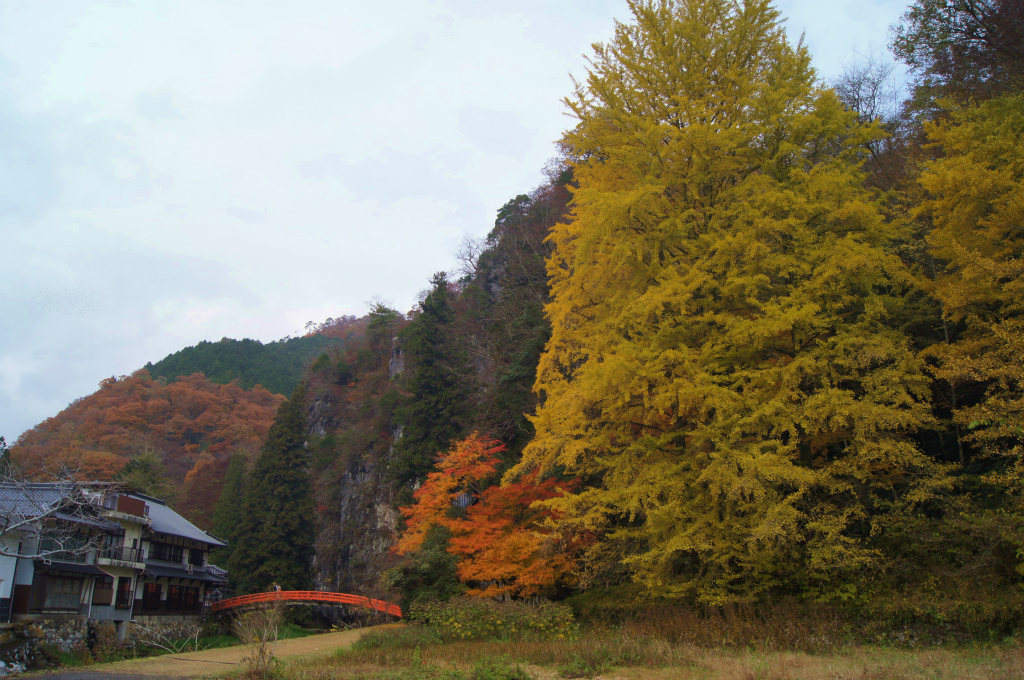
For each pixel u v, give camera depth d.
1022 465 10.56
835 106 13.59
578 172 16.11
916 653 9.66
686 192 14.56
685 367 12.22
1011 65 17.06
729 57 15.35
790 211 12.89
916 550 12.12
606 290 14.95
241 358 100.69
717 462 11.64
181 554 34.03
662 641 12.01
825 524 11.34
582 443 13.88
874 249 12.20
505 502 18.62
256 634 12.22
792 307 11.93
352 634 21.27
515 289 33.69
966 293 11.47
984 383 13.31
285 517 40.72
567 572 17.72
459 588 18.91
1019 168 11.68
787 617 11.88
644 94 15.20
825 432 13.05
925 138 18.39
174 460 69.50
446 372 34.38
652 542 12.67
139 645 27.41
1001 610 10.02
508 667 10.60
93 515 26.02
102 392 79.88
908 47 20.44
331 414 63.19
